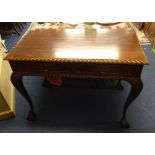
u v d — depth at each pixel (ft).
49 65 4.16
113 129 5.11
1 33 10.98
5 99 5.23
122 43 4.48
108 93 6.27
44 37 4.91
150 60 7.94
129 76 4.11
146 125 5.18
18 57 4.05
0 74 5.25
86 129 5.14
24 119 5.47
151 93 6.22
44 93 6.38
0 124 5.35
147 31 10.18
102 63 3.91
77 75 4.25
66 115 5.57
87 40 4.67
